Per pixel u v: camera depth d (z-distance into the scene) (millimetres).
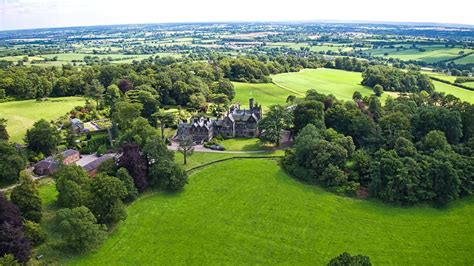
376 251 114688
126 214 129250
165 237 121375
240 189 152125
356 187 148250
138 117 195125
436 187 142875
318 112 195000
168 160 154375
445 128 177125
